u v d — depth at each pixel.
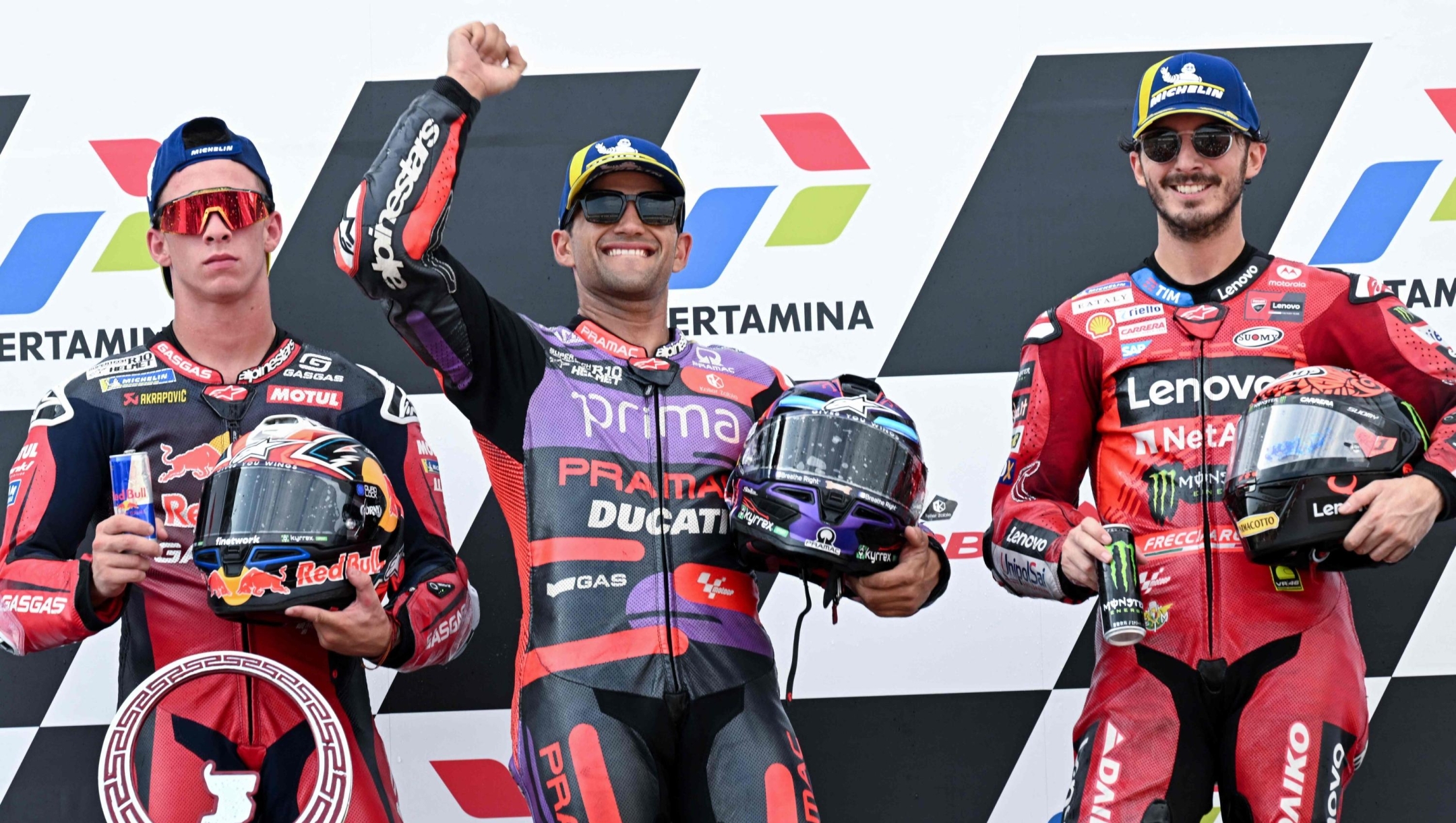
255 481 8.80
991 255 12.16
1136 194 12.15
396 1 12.22
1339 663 9.01
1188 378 9.48
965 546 12.02
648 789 8.41
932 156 12.18
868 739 11.90
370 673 11.94
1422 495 8.51
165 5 12.16
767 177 12.18
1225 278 9.74
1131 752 9.09
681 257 10.59
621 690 8.49
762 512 8.53
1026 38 12.19
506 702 12.00
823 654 11.95
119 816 8.75
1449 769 11.67
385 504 9.10
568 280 12.25
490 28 9.29
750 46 12.22
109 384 10.04
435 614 9.55
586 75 12.23
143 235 12.13
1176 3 12.13
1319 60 12.12
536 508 8.95
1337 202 12.06
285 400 10.12
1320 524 8.44
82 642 11.81
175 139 9.94
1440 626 11.77
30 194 12.05
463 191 12.26
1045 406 9.91
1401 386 9.38
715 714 8.59
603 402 9.21
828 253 12.16
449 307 8.80
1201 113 9.48
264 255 10.32
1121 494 9.53
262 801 9.38
